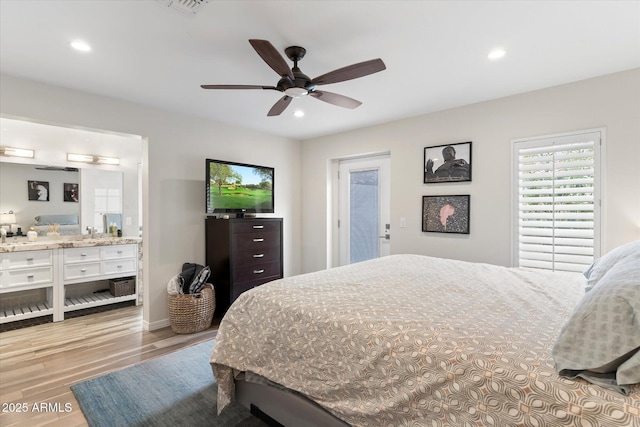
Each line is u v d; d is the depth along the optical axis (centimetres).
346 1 167
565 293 177
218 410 184
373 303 160
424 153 358
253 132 432
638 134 244
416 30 194
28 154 386
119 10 174
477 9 174
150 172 337
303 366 153
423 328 128
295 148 488
